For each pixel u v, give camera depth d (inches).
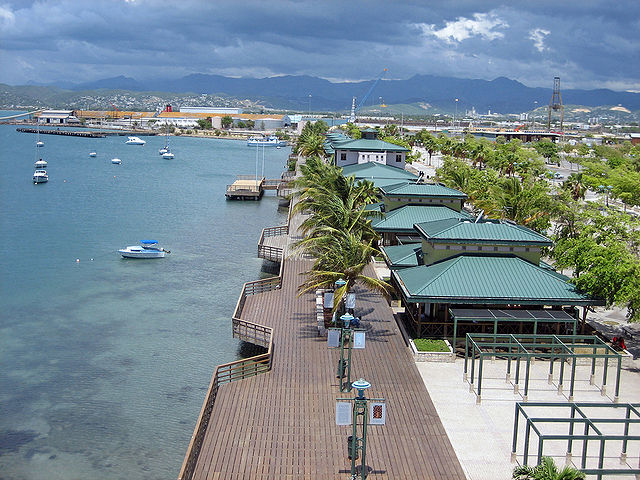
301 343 1913.1
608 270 1785.2
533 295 1854.1
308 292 2425.0
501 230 2049.7
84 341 2202.3
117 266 3228.3
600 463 1195.9
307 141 6633.9
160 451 1519.4
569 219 2591.0
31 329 2308.1
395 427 1408.7
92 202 5241.1
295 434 1363.2
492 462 1274.6
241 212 4913.9
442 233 2021.4
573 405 1279.5
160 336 2258.9
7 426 1620.3
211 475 1200.8
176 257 3432.6
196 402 1764.3
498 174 6013.8
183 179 7003.0
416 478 1210.0
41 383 1866.4
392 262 2245.3
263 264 3302.2
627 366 1822.1
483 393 1605.6
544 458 1068.5
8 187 6033.5
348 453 1264.8
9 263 3238.2
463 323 1930.4
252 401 1520.7
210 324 2393.0
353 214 2281.0
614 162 6092.5
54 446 1533.0
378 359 1806.1
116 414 1691.7
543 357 1722.4
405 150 4692.4
